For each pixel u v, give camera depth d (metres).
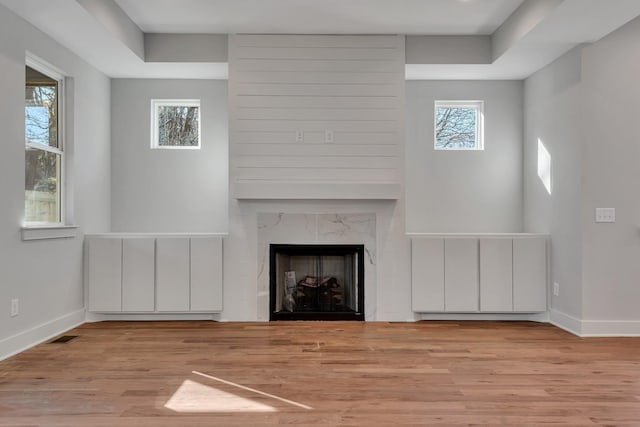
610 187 4.35
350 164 4.96
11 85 3.71
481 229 5.71
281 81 4.94
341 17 4.52
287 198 4.86
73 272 4.69
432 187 5.72
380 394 2.98
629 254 4.36
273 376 3.30
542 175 5.16
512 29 4.44
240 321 4.96
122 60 4.90
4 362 3.58
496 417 2.65
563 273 4.70
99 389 3.05
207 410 2.74
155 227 5.67
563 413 2.70
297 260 5.19
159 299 4.91
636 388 3.09
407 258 4.98
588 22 3.85
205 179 5.70
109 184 5.59
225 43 4.97
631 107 4.35
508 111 5.69
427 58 5.02
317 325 4.82
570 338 4.31
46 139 4.41
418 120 5.70
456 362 3.62
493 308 4.96
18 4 3.57
